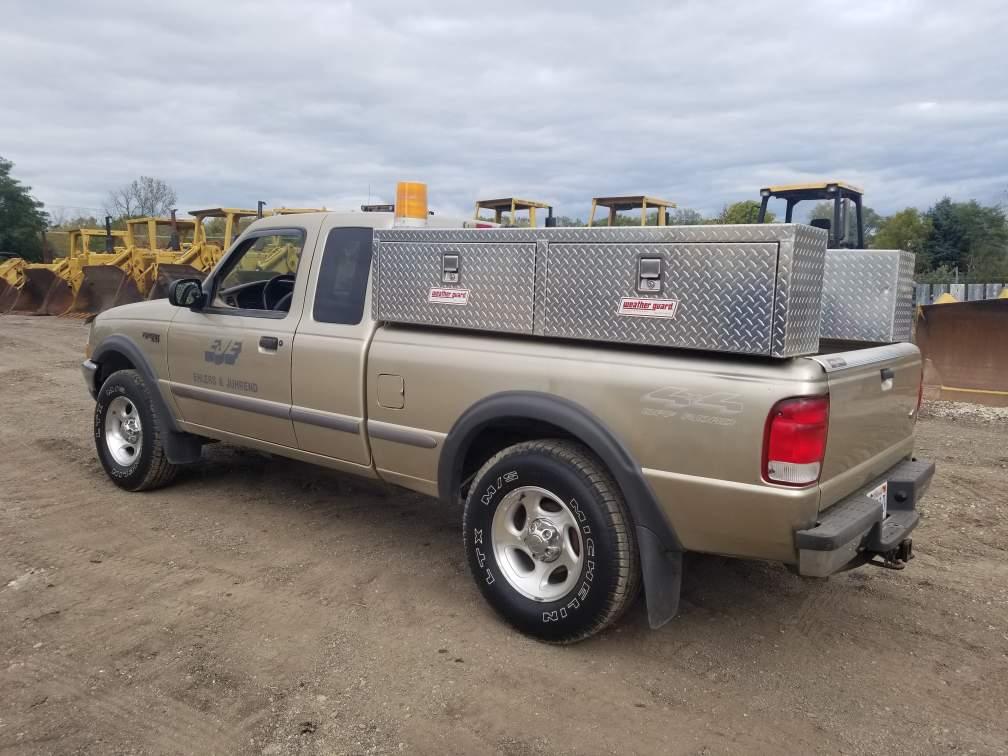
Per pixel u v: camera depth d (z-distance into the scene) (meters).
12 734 2.88
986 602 4.11
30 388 10.39
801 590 4.25
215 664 3.37
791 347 2.91
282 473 6.32
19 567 4.38
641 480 3.21
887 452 3.68
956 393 9.45
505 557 3.71
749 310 2.93
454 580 4.30
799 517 2.93
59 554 4.58
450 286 3.82
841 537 2.94
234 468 6.45
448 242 3.80
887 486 3.68
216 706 3.07
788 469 2.89
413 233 3.95
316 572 4.37
